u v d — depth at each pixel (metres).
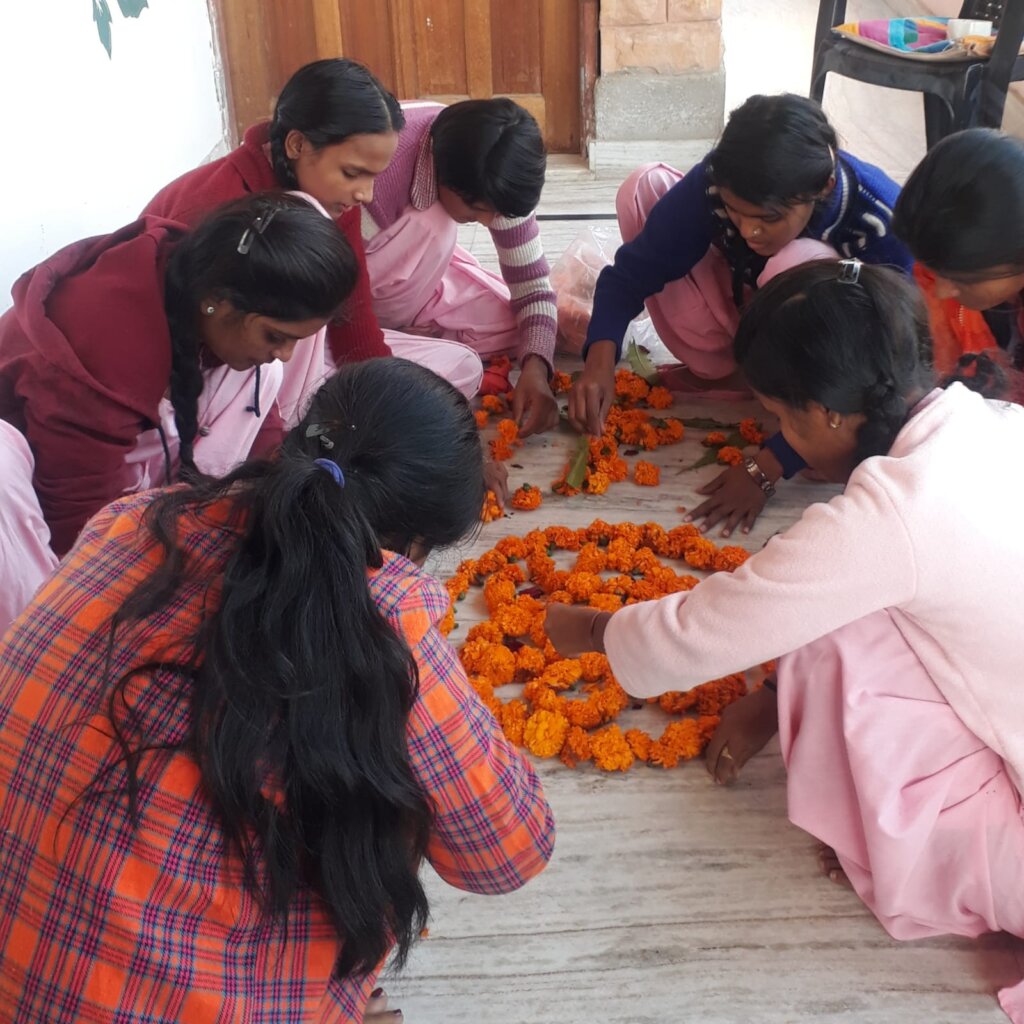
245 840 1.08
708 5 4.45
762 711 1.92
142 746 1.07
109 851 1.08
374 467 1.13
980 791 1.59
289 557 1.03
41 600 1.18
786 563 1.53
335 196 2.31
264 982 1.17
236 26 4.67
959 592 1.49
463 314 3.13
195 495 1.16
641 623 1.70
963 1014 1.57
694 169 2.66
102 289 1.93
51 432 1.96
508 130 2.56
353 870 1.11
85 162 3.20
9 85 2.72
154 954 1.09
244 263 1.78
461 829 1.25
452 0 4.56
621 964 1.65
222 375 2.28
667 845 1.83
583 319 3.22
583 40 4.57
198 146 4.39
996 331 2.33
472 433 1.21
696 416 2.97
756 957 1.66
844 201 2.46
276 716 1.05
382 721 1.08
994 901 1.60
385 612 1.15
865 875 1.69
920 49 3.80
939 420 1.54
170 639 1.09
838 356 1.55
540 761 2.00
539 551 2.38
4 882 1.13
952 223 1.89
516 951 1.67
